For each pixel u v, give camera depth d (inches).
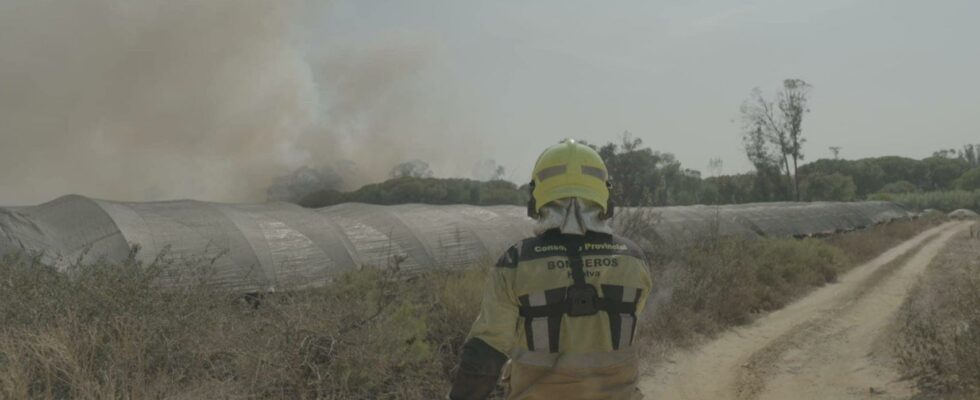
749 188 2874.0
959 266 896.3
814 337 488.4
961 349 317.1
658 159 1630.2
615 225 546.0
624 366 91.7
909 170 5748.0
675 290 510.6
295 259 412.2
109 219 374.9
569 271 89.4
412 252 492.1
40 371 199.2
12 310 219.1
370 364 253.9
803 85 2815.0
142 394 196.7
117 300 231.5
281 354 240.2
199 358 233.1
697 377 371.2
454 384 88.8
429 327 309.7
